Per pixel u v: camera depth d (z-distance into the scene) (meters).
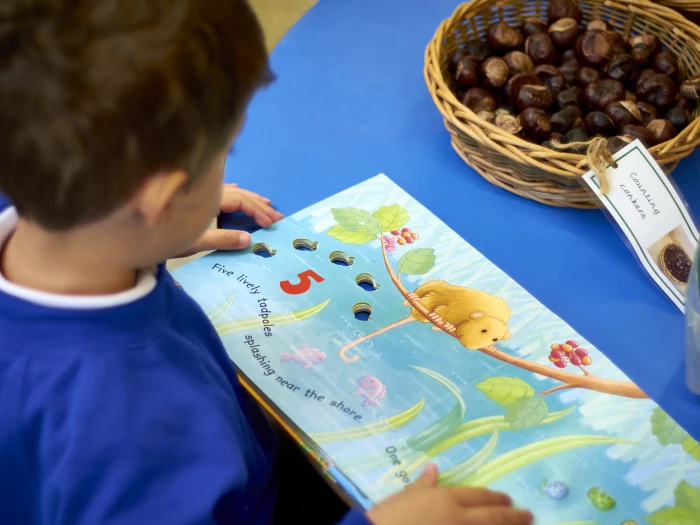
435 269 0.72
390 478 0.53
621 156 0.71
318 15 1.09
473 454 0.55
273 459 0.67
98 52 0.36
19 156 0.38
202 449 0.48
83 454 0.43
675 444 0.57
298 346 0.63
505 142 0.74
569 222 0.80
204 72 0.39
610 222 0.74
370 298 0.68
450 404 0.59
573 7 0.95
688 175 0.85
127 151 0.38
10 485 0.46
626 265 0.75
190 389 0.49
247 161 0.84
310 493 0.79
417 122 0.92
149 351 0.47
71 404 0.44
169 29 0.37
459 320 0.66
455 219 0.80
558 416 0.58
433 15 1.10
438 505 0.50
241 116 0.45
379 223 0.76
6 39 0.36
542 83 0.90
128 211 0.42
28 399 0.44
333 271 0.71
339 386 0.60
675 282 0.71
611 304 0.71
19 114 0.37
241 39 0.42
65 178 0.39
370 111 0.93
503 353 0.64
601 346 0.67
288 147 0.87
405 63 1.01
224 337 0.63
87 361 0.44
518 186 0.81
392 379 0.60
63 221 0.41
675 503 0.53
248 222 0.76
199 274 0.69
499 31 0.93
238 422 0.54
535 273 0.74
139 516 0.45
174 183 0.42
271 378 0.60
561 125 0.83
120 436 0.44
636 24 0.99
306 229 0.75
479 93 0.89
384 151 0.87
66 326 0.44
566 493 0.53
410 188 0.83
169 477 0.46
